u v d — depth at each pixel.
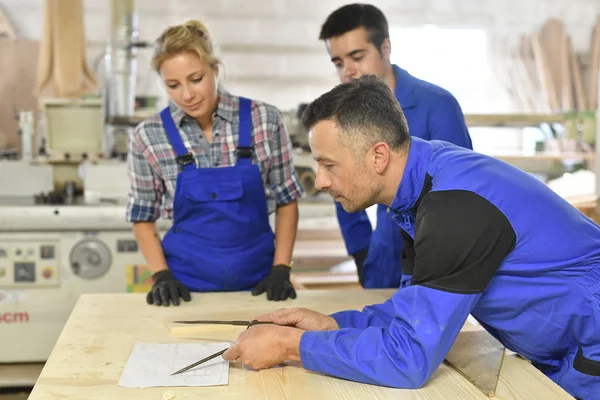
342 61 2.05
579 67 5.12
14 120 4.08
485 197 1.19
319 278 3.24
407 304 1.21
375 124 1.22
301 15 4.87
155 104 3.33
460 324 1.19
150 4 4.68
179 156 1.87
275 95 4.91
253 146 1.92
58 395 1.18
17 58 4.06
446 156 1.27
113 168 2.89
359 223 2.39
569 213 1.28
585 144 4.11
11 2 4.48
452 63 5.14
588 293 1.26
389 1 5.02
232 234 1.90
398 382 1.21
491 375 1.28
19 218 2.66
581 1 5.11
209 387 1.23
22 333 2.76
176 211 1.91
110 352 1.40
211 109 1.86
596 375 1.28
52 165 3.04
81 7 3.33
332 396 1.19
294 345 1.30
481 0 5.08
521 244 1.22
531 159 4.17
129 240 2.75
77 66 3.32
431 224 1.17
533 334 1.33
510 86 5.13
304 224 3.72
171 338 1.50
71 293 2.76
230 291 1.94
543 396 1.20
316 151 1.26
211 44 1.82
